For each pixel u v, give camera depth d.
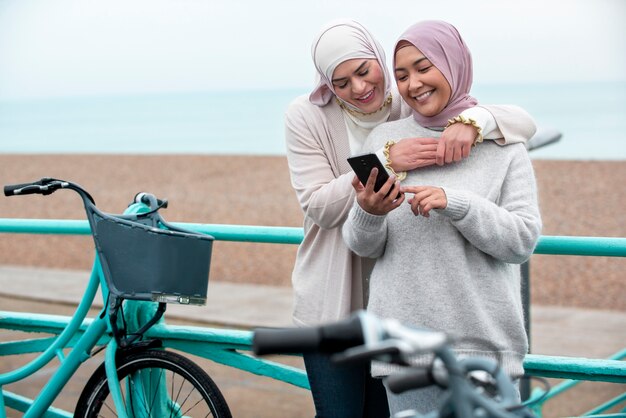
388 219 2.73
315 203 2.87
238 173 18.38
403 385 1.78
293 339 1.62
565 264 9.89
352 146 2.99
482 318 2.62
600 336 6.97
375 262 2.94
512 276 2.74
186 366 3.12
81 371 5.81
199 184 17.12
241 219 13.64
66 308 8.05
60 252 11.25
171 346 3.50
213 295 8.47
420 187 2.59
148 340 3.23
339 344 1.64
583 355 6.39
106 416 4.52
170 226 3.17
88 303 3.27
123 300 3.14
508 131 2.71
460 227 2.58
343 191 2.83
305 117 3.00
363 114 2.95
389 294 2.70
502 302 2.66
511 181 2.71
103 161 21.41
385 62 2.91
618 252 3.02
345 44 2.81
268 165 19.48
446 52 2.71
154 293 2.98
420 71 2.73
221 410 3.08
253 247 11.01
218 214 14.06
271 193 15.76
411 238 2.69
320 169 2.96
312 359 2.99
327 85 2.92
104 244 3.03
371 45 2.85
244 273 9.73
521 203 2.66
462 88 2.78
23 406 3.77
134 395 3.27
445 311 2.63
